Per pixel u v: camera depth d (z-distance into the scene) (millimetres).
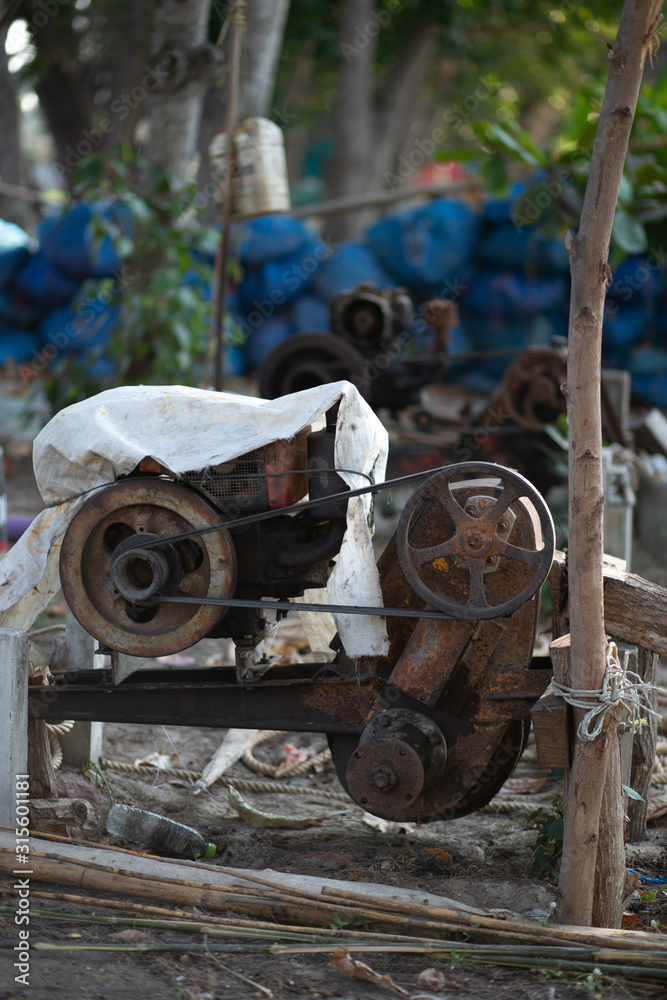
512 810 4055
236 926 2896
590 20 17047
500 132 8484
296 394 3230
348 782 3248
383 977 2658
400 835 3791
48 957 2746
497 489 3203
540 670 3205
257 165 6566
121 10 15000
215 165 6812
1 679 3348
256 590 3420
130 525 3281
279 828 3869
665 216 8258
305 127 20266
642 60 2613
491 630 3234
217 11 10312
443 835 3812
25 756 3406
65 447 3268
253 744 4652
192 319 8312
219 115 9711
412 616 3080
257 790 4270
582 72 19844
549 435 7074
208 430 3207
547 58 18594
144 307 8188
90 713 3535
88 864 3119
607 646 2908
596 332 2715
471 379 12039
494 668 3230
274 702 3449
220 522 3191
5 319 12023
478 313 11891
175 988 2629
